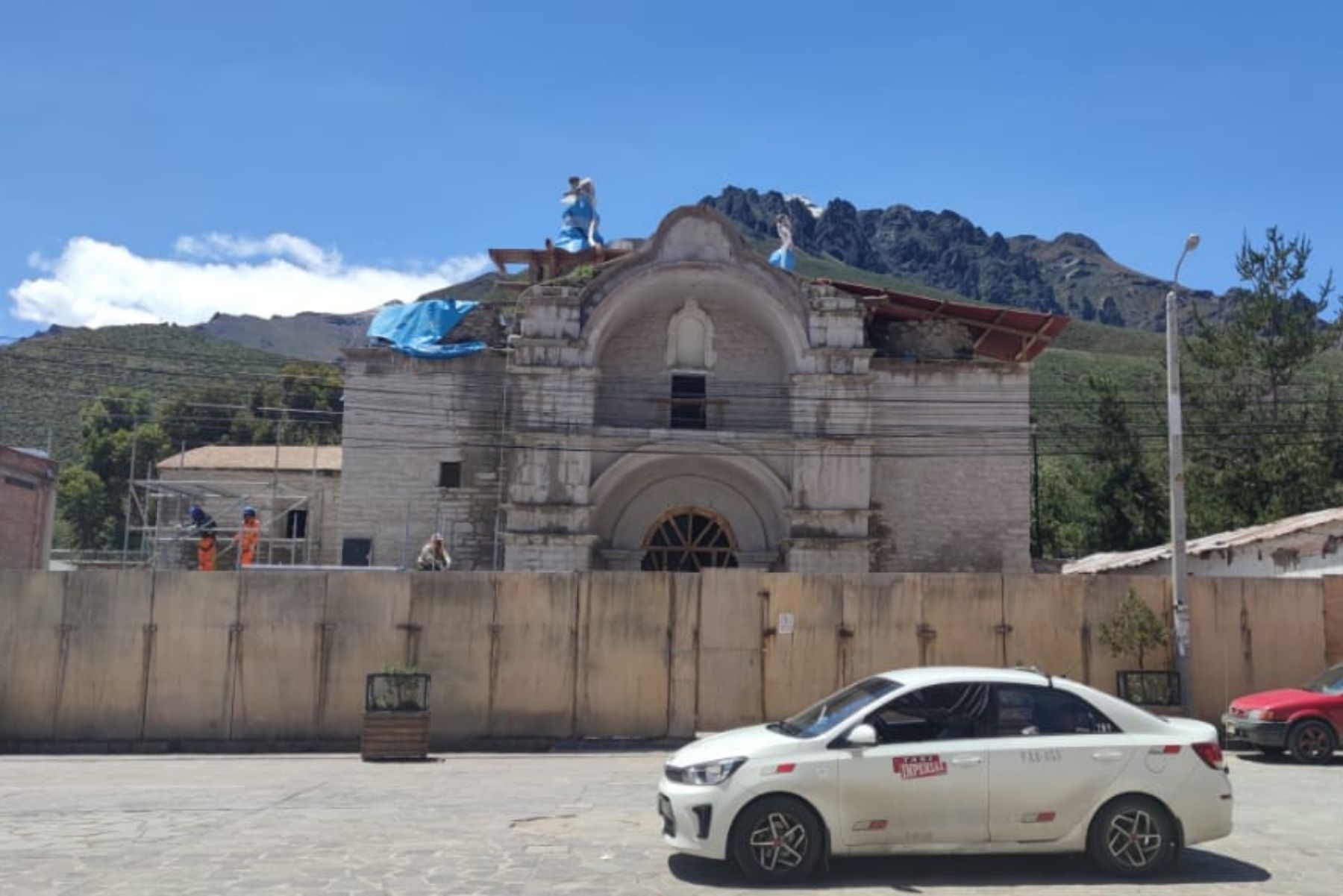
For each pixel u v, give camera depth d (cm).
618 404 3262
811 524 3039
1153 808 1021
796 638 2116
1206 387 4612
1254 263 4547
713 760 1012
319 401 7550
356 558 3291
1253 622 2211
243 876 977
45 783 1606
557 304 3092
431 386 3356
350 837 1155
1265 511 4300
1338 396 4419
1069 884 993
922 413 3316
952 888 977
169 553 3766
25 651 2038
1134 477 4725
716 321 3316
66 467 6844
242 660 2058
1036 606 2156
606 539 3212
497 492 3316
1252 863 1081
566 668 2084
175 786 1566
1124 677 2128
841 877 1016
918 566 3250
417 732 1898
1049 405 5334
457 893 925
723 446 3072
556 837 1166
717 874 1014
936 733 1027
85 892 920
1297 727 1862
